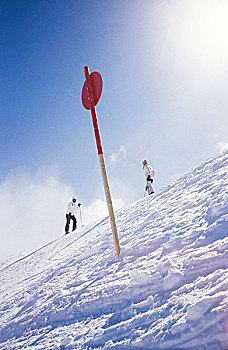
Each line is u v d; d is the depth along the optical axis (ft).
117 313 8.50
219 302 6.32
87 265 14.83
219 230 10.10
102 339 7.57
